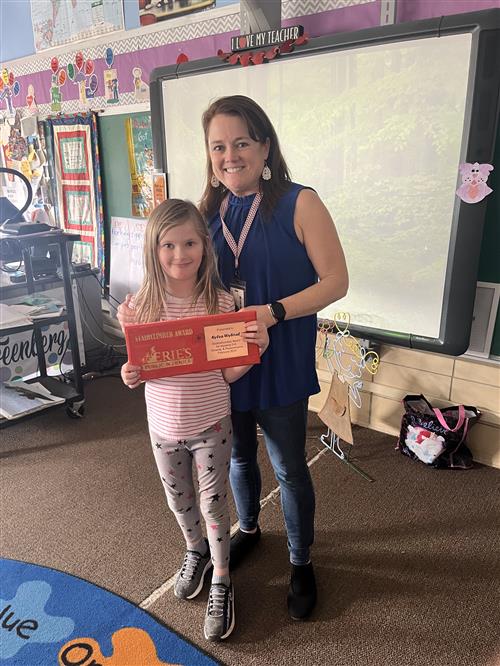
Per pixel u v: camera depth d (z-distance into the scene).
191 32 2.71
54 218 3.94
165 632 1.54
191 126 2.59
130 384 1.30
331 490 2.17
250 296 1.38
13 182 4.21
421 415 2.30
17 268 3.09
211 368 1.31
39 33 3.54
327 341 2.44
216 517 1.50
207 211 1.46
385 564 1.78
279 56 2.18
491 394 2.23
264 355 1.39
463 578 1.71
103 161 3.43
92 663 1.45
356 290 2.29
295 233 1.33
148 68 2.98
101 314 3.77
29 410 2.66
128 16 2.97
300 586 1.60
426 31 1.81
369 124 2.05
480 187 1.85
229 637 1.52
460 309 2.01
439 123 1.89
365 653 1.46
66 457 2.47
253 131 1.26
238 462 1.67
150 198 3.21
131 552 1.86
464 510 2.04
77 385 2.82
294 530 1.55
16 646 1.50
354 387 2.38
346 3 2.12
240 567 1.78
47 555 1.85
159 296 1.35
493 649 1.46
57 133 3.65
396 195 2.07
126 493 2.19
